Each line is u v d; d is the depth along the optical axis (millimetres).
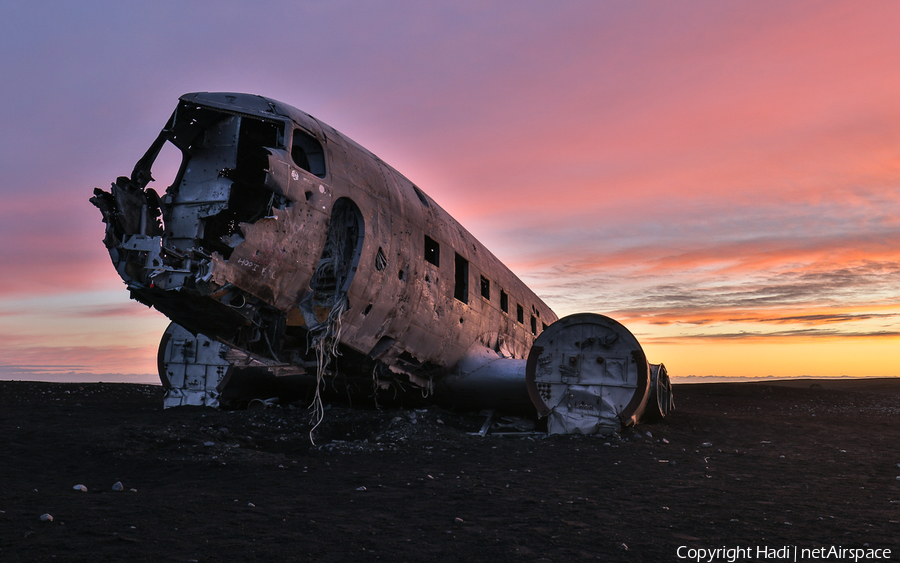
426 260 11398
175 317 8102
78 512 4746
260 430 10047
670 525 4785
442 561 3877
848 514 5176
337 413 11539
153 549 3889
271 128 8875
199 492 5750
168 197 8297
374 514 5031
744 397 23516
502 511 5203
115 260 7578
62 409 12500
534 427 11836
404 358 11031
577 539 4379
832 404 21188
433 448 8984
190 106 8188
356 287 9055
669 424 12594
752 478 6957
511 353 14633
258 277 7719
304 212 8141
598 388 10734
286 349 9172
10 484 5754
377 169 10258
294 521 4734
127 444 7871
